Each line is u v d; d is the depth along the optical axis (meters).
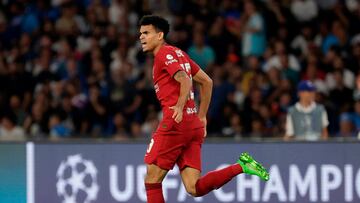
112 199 27.55
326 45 40.38
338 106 37.62
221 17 40.78
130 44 40.41
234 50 40.28
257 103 36.00
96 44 40.16
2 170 27.52
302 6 41.47
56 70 39.56
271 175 27.55
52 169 27.59
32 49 40.94
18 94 39.19
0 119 38.03
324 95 37.88
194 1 41.75
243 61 40.16
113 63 39.47
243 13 41.06
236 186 27.52
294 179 27.53
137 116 37.31
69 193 27.58
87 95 38.47
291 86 37.69
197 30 40.00
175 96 22.59
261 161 27.58
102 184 27.58
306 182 27.55
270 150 27.58
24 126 37.22
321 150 27.53
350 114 36.06
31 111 38.34
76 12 42.28
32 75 39.59
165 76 22.61
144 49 22.89
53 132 36.44
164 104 22.70
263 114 35.69
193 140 23.06
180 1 42.22
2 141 27.53
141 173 27.53
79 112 37.31
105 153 27.59
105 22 41.53
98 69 38.66
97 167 27.59
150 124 35.66
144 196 27.52
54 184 27.58
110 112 37.34
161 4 42.44
